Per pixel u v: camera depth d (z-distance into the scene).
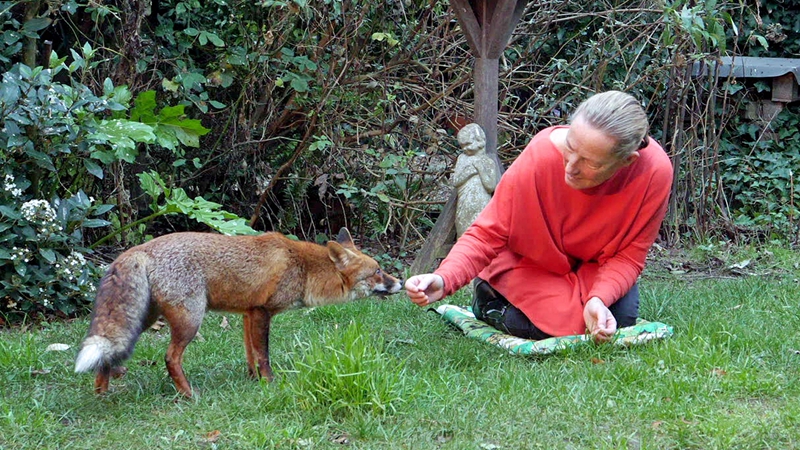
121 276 3.86
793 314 5.50
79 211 5.77
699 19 6.80
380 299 6.11
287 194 8.00
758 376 4.21
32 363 4.52
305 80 7.25
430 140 7.88
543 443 3.49
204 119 7.82
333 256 4.49
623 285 4.75
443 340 5.18
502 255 5.12
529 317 4.95
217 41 7.09
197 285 4.05
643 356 4.51
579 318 4.87
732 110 9.27
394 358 4.12
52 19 6.71
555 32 8.82
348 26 7.47
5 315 5.50
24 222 5.49
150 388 4.19
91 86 6.88
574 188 4.38
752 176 9.11
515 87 8.19
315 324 5.51
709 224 8.40
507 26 6.33
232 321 5.64
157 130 6.30
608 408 3.84
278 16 7.46
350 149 7.67
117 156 5.95
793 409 3.73
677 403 3.88
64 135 5.72
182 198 6.14
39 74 5.53
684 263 7.66
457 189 6.57
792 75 9.05
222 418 3.75
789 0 10.09
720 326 4.99
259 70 7.55
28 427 3.62
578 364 4.43
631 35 8.57
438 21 7.96
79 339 5.14
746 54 10.27
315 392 3.79
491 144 6.59
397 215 7.96
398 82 7.91
